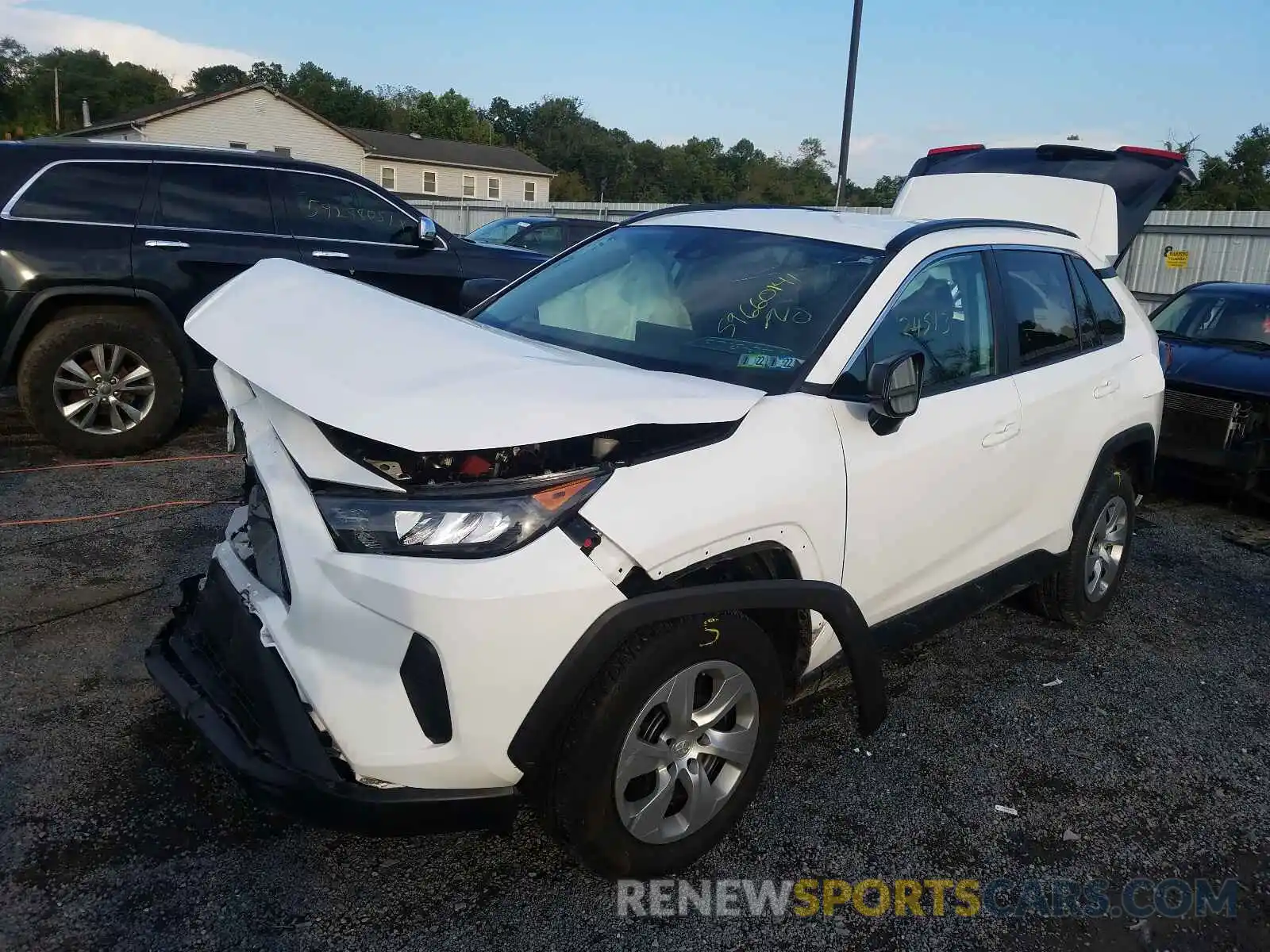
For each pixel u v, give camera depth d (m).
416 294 7.66
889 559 3.18
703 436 2.61
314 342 2.63
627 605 2.34
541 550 2.25
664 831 2.66
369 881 2.67
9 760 3.04
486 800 2.37
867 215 3.96
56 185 6.21
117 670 3.64
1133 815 3.23
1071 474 4.12
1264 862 3.03
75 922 2.44
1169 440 6.75
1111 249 6.47
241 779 2.38
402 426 2.16
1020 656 4.36
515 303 3.81
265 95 44.12
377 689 2.27
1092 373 4.23
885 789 3.27
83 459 6.34
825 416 2.91
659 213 4.08
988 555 3.76
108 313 6.34
